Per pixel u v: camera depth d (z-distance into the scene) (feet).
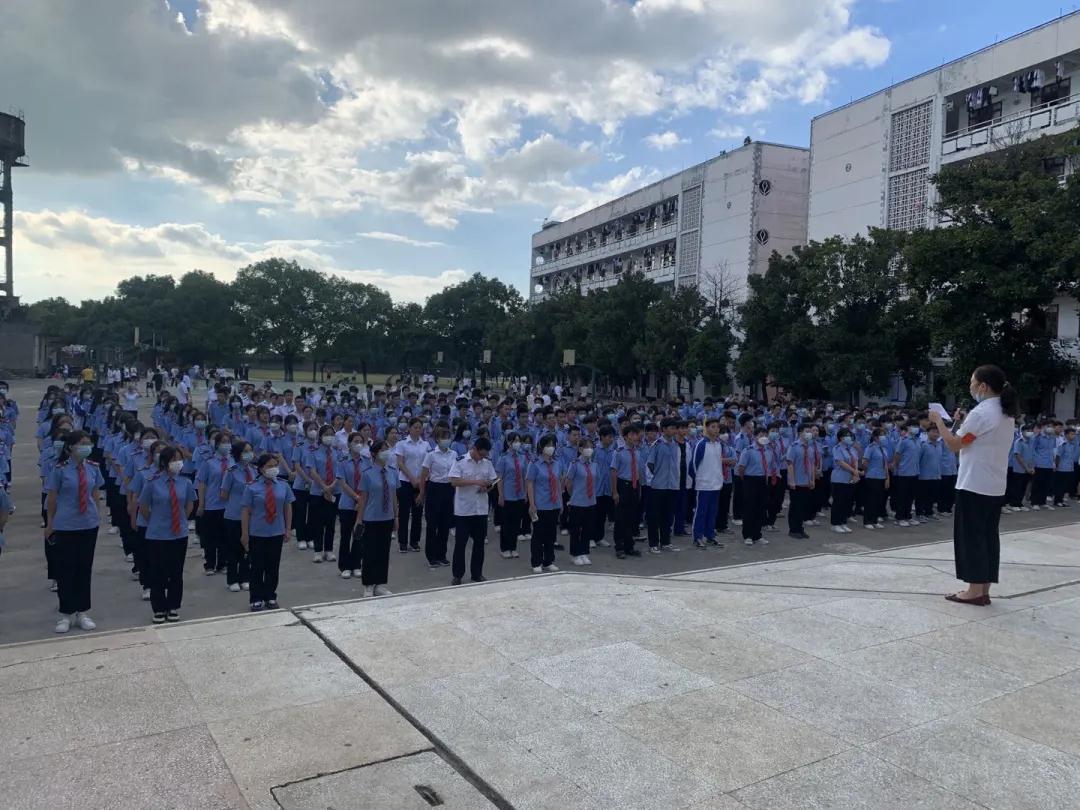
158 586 24.61
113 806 9.34
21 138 180.86
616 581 21.44
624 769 10.39
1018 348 67.26
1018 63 88.43
